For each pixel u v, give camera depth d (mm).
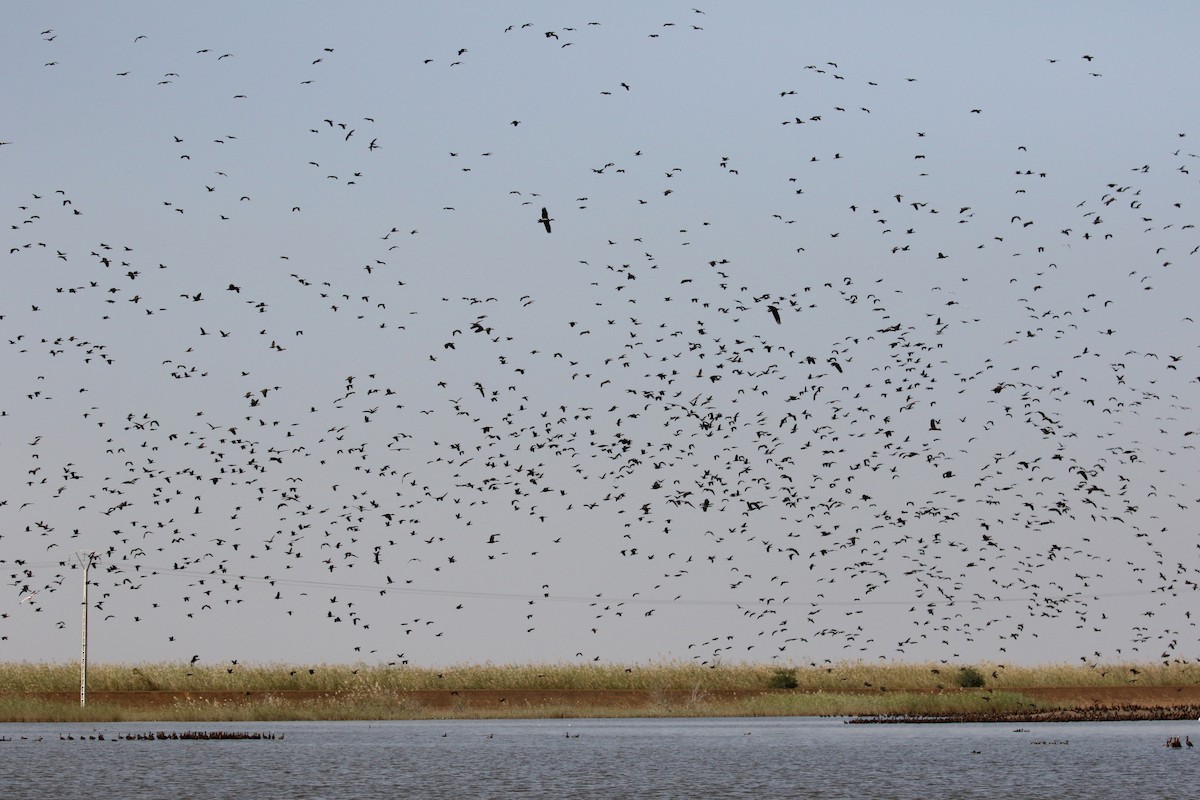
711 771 50719
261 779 48156
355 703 91375
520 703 96812
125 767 52125
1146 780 47344
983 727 75250
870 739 65938
